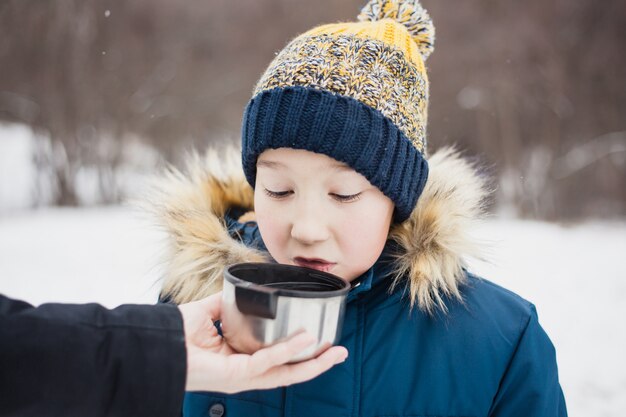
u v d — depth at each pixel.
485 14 14.64
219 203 1.27
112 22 12.85
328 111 0.90
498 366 0.99
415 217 1.04
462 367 0.98
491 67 14.27
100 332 0.79
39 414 0.76
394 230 1.06
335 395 0.97
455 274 1.03
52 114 11.30
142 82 13.94
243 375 0.73
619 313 3.71
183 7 15.32
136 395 0.78
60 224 7.56
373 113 0.92
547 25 14.14
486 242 1.12
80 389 0.76
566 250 5.92
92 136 11.84
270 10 15.60
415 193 1.02
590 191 12.49
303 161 0.91
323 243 0.90
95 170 11.67
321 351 0.74
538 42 14.00
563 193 12.50
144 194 1.30
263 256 1.11
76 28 11.83
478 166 1.26
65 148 11.23
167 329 0.81
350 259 0.92
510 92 13.98
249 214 1.31
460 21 14.55
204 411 1.05
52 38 11.54
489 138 13.93
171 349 0.79
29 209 10.03
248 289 0.70
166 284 1.17
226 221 1.24
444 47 14.54
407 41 1.09
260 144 0.95
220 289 1.09
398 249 1.07
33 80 11.52
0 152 11.49
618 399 2.65
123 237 6.29
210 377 0.76
